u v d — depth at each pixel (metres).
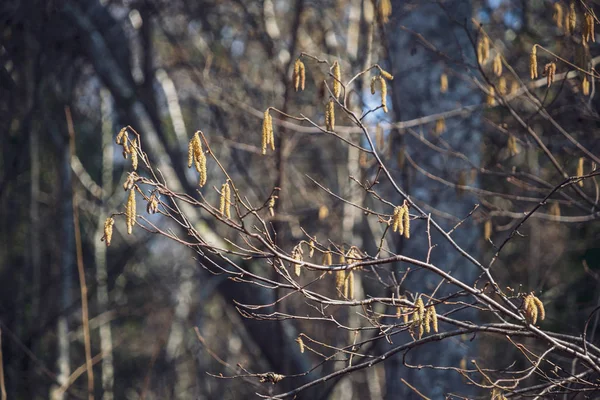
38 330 12.04
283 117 8.27
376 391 13.09
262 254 4.18
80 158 17.83
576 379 4.93
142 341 17.12
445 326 7.95
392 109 8.56
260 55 12.09
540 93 8.55
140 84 10.66
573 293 11.23
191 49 12.81
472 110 7.34
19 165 11.87
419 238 8.09
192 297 16.16
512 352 10.48
